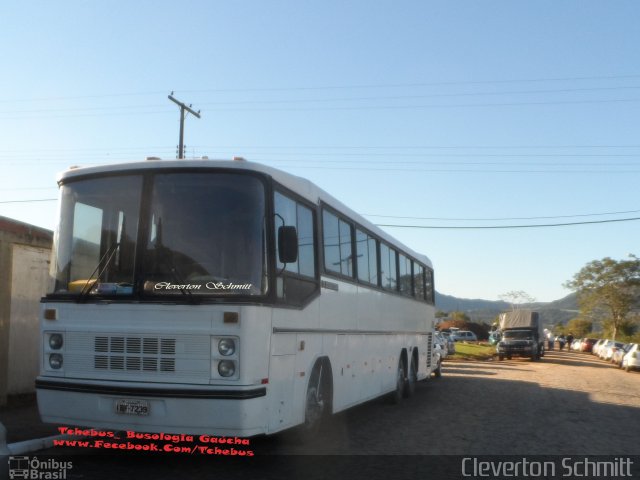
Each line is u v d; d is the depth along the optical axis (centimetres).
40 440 859
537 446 1019
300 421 852
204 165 772
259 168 769
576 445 1038
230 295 727
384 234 1376
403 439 1042
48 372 778
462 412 1386
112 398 732
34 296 1247
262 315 738
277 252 776
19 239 1173
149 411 720
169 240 758
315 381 934
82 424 748
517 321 4306
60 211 818
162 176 778
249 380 717
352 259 1130
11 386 1188
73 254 797
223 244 750
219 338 720
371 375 1247
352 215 1143
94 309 761
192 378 721
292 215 854
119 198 785
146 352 736
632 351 3434
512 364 3616
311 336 903
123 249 771
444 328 7925
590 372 3045
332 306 1002
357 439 1030
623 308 8000
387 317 1384
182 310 730
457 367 3105
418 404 1513
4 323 1122
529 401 1630
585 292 8269
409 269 1648
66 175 822
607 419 1347
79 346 765
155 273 751
